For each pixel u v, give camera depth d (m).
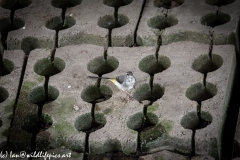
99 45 11.09
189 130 9.04
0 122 9.68
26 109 9.72
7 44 11.16
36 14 11.69
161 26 11.44
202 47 10.47
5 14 11.71
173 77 9.96
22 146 9.27
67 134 9.23
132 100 9.66
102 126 9.64
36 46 11.22
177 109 9.40
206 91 9.89
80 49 10.77
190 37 10.85
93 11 11.61
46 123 9.73
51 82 10.13
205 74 10.09
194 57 10.30
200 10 11.29
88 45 10.84
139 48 10.65
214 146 8.89
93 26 11.20
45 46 11.16
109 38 11.03
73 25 11.37
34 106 9.76
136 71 10.16
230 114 9.93
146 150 9.18
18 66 10.54
